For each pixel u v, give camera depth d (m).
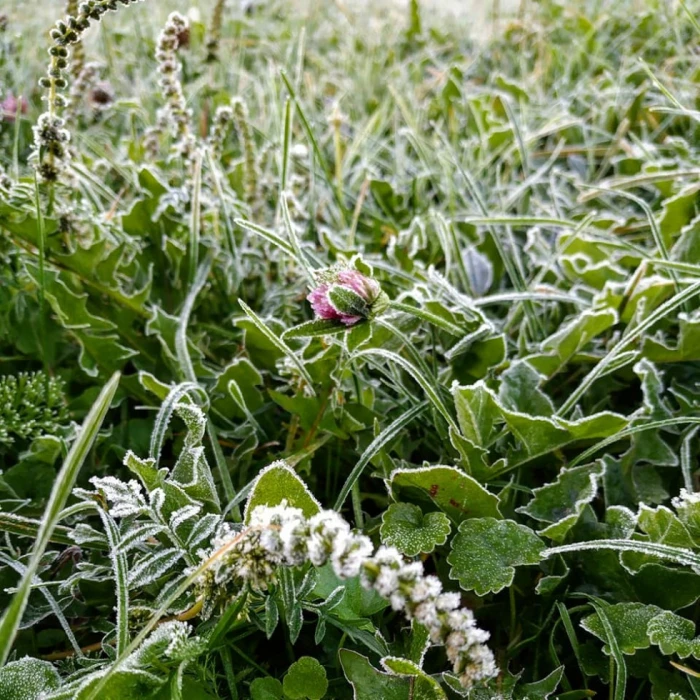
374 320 0.36
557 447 0.38
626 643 0.33
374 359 0.42
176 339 0.43
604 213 0.59
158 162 0.61
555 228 0.55
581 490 0.37
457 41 1.14
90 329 0.45
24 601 0.29
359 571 0.29
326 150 0.74
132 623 0.33
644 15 0.98
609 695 0.34
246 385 0.42
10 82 0.72
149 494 0.33
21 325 0.45
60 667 0.35
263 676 0.35
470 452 0.38
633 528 0.36
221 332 0.47
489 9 1.22
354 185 0.67
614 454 0.41
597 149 0.70
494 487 0.39
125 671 0.31
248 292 0.51
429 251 0.54
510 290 0.53
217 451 0.39
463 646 0.28
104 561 0.37
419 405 0.39
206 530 0.33
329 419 0.40
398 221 0.60
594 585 0.36
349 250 0.47
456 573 0.34
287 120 0.46
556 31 1.08
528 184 0.58
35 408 0.42
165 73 0.48
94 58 0.86
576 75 0.96
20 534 0.35
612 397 0.45
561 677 0.34
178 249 0.48
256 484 0.33
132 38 1.01
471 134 0.78
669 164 0.57
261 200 0.53
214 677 0.33
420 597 0.28
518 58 0.98
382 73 0.99
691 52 0.83
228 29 1.10
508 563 0.34
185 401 0.41
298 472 0.40
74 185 0.47
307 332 0.36
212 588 0.32
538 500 0.38
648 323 0.39
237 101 0.51
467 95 0.83
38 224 0.42
